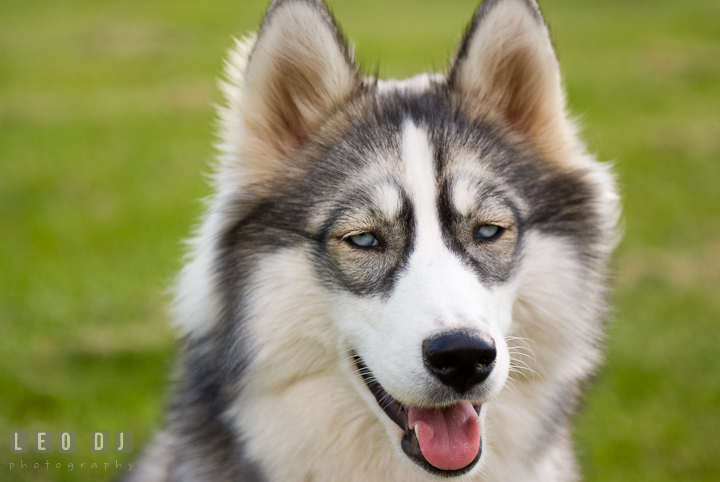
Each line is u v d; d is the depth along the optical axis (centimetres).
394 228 362
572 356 398
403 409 368
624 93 1703
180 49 2092
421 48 1995
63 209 1059
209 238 404
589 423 630
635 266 934
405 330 337
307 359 382
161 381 666
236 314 385
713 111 1573
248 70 386
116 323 771
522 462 398
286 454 387
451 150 378
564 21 2505
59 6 2716
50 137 1373
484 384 335
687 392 674
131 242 960
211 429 405
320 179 384
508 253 373
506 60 417
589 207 411
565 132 418
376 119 395
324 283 371
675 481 567
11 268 867
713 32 2252
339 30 406
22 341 721
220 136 413
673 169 1265
